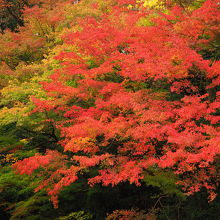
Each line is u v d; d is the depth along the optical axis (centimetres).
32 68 1697
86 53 1438
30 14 2316
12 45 2084
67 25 2203
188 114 866
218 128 846
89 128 870
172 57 1042
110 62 1306
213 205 1058
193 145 770
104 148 1015
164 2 1877
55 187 828
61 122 1138
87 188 1139
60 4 2514
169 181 898
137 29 1371
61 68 1549
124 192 1224
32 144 1412
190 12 1612
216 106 889
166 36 1281
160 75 1033
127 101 990
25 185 1108
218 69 972
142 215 947
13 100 1418
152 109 929
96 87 1209
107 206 1183
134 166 813
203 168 839
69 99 1171
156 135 827
